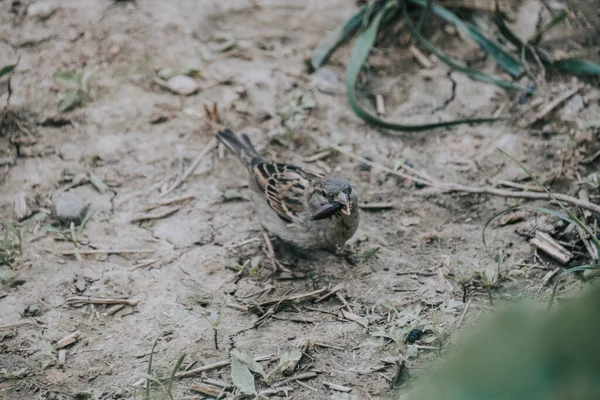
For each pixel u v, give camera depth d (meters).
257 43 10.18
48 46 9.88
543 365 2.56
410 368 6.30
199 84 9.58
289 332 6.71
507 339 2.60
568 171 8.36
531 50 9.75
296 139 8.98
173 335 6.68
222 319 6.85
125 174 8.48
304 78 9.70
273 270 7.44
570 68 9.58
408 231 7.86
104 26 10.20
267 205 7.65
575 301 2.60
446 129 9.06
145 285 7.21
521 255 7.44
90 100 9.27
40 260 7.41
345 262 7.54
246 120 9.18
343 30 10.06
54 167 8.49
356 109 8.97
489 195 8.20
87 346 6.58
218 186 8.44
